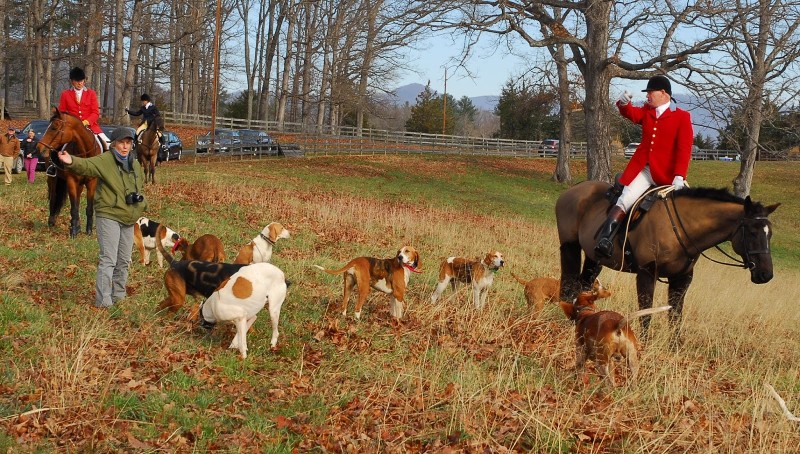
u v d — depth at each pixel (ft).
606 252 28.91
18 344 21.91
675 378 23.16
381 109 180.34
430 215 66.95
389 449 17.88
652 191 28.91
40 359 21.13
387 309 30.63
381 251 46.75
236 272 23.88
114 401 18.99
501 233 63.00
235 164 94.99
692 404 21.45
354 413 19.95
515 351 25.68
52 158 25.53
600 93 78.33
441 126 230.89
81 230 39.81
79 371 20.07
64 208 44.73
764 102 62.69
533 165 142.10
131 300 27.73
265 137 113.39
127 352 22.54
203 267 24.90
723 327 32.22
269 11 164.96
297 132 150.92
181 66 186.60
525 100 128.06
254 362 23.16
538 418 19.07
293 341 24.99
